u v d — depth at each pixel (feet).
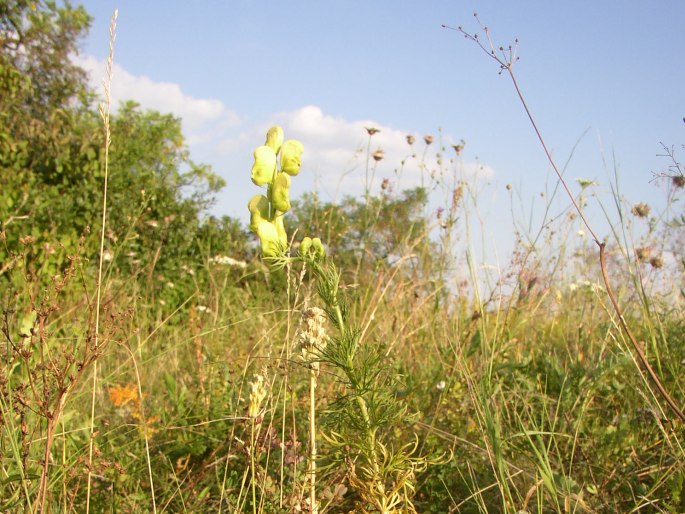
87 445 9.96
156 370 15.05
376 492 7.70
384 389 7.79
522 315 15.46
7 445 9.17
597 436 11.10
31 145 37.83
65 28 46.78
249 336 16.57
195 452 11.34
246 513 9.43
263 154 7.08
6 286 13.87
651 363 12.53
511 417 12.00
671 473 9.70
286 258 7.21
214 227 33.09
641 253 13.92
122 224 28.30
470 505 10.04
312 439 8.30
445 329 13.93
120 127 57.36
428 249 19.57
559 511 8.79
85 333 10.14
